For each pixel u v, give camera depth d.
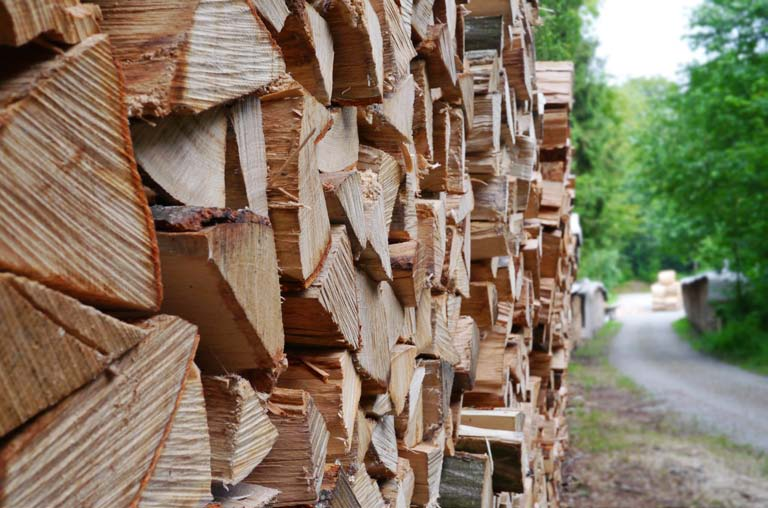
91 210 0.67
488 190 3.11
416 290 1.90
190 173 0.92
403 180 1.93
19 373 0.59
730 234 20.44
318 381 1.39
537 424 4.95
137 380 0.73
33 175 0.62
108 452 0.69
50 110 0.63
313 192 1.23
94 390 0.68
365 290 1.58
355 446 1.53
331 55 1.44
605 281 35.84
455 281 2.67
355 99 1.55
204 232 0.83
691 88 19.72
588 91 17.58
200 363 1.03
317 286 1.25
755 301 22.27
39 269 0.62
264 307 0.99
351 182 1.40
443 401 2.40
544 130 5.76
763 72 18.05
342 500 1.40
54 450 0.63
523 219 4.36
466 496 2.70
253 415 1.04
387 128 1.79
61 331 0.63
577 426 11.00
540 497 5.10
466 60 2.96
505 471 3.00
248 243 0.93
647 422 11.28
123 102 0.70
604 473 8.28
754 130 18.59
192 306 0.92
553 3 9.12
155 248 0.73
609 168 21.20
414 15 2.01
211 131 0.97
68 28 0.66
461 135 2.52
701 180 19.22
